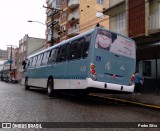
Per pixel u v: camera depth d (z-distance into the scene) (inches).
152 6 716.7
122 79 460.1
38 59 759.7
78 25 1526.8
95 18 1486.2
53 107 402.9
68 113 346.6
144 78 742.5
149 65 732.7
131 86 469.4
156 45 674.8
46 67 652.7
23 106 406.3
